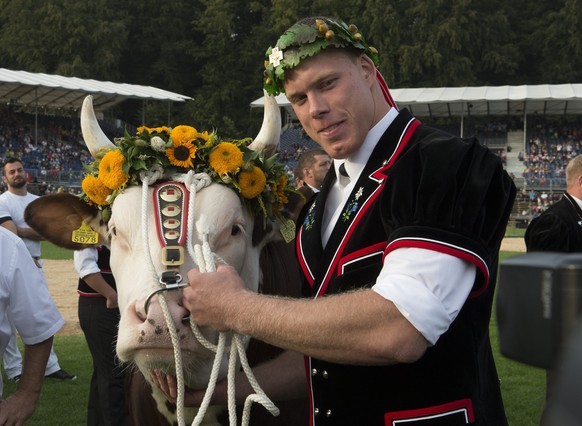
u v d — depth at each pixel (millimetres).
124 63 58188
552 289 879
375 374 2070
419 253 1854
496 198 1983
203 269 2250
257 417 2809
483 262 1894
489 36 56375
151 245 2369
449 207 1882
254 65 55812
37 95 41125
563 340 858
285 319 1881
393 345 1789
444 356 2021
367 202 2180
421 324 1772
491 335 8703
